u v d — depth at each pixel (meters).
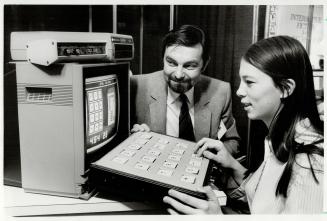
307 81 0.78
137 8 1.20
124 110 0.87
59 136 0.65
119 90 0.86
